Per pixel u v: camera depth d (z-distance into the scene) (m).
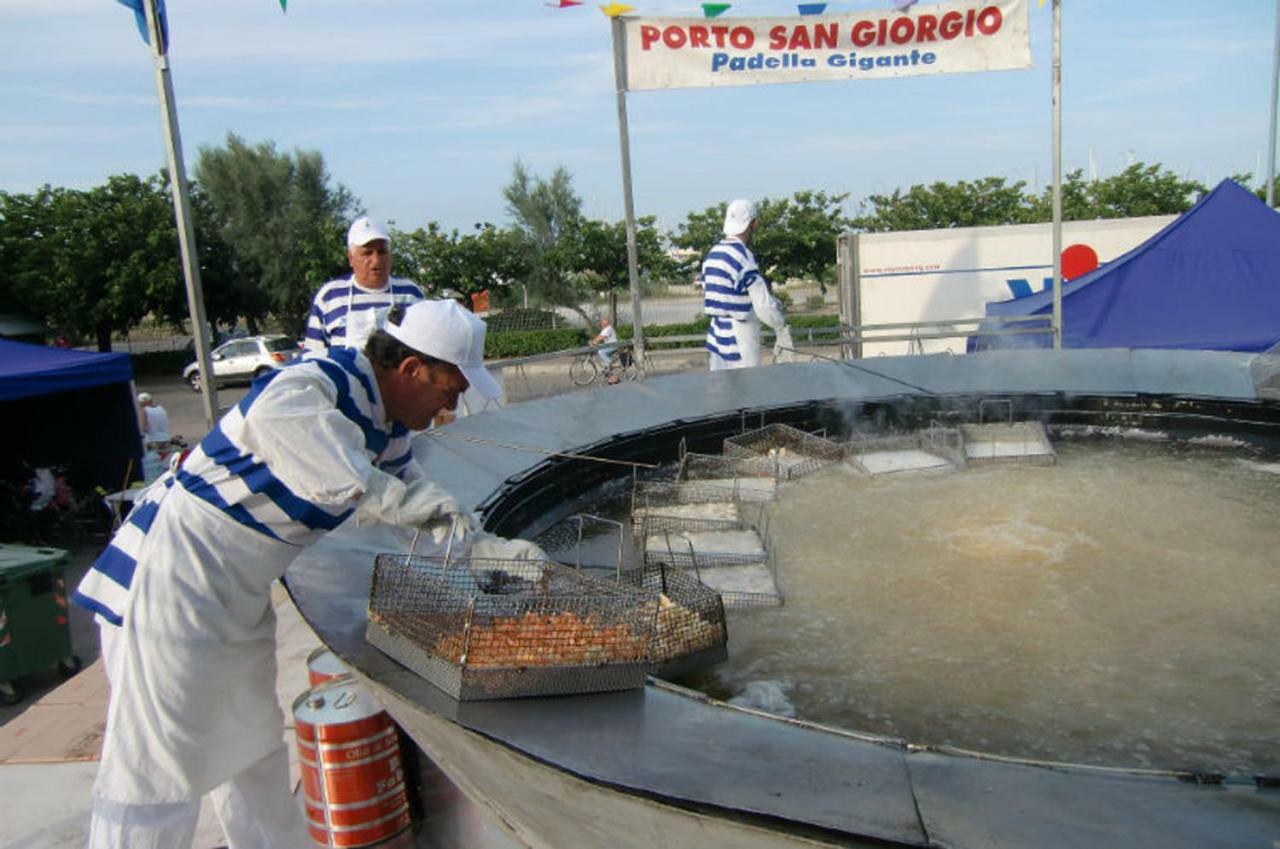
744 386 5.42
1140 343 9.98
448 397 2.40
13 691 6.75
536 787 1.72
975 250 15.19
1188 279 10.38
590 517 3.36
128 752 2.34
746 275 6.75
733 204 6.85
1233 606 2.76
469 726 1.76
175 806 2.44
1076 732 2.12
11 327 31.84
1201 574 3.01
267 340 27.88
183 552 2.27
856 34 7.04
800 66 7.12
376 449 2.36
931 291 15.41
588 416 4.91
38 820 3.39
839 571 3.20
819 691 2.38
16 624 6.74
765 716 1.77
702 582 3.05
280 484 2.22
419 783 3.07
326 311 5.37
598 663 1.91
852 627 2.75
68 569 10.33
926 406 5.27
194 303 5.51
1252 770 1.94
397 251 29.91
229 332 37.12
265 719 2.57
